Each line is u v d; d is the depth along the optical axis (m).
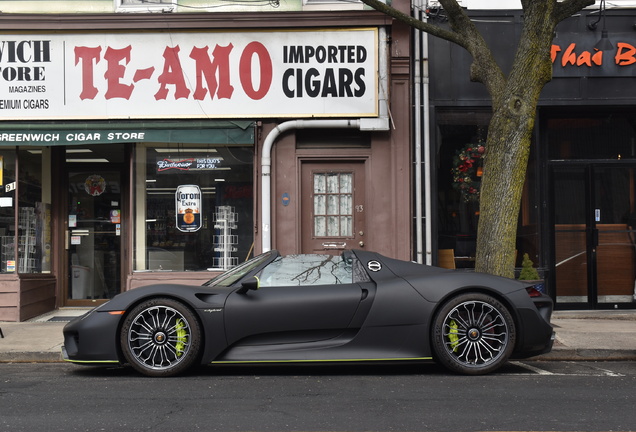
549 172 11.23
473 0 10.87
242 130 10.73
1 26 10.54
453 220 10.95
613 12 10.81
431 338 6.29
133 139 10.61
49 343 8.31
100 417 4.72
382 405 5.06
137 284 10.75
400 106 10.84
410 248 10.75
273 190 10.81
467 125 10.98
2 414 4.82
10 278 10.41
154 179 10.93
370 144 10.94
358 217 10.98
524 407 4.98
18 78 10.62
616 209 11.22
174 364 6.25
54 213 11.58
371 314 6.26
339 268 6.55
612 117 11.30
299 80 10.69
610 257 11.20
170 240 10.91
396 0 10.73
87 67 10.64
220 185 10.91
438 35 8.45
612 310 11.13
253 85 10.68
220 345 6.23
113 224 11.64
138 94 10.66
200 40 10.68
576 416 4.71
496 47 10.84
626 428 4.39
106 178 11.64
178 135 10.66
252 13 10.60
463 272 6.52
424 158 10.80
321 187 11.02
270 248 10.75
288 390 5.65
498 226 7.92
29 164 11.08
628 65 10.80
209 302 6.29
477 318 6.35
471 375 6.31
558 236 11.19
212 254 10.88
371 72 10.71
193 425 4.49
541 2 7.84
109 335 6.26
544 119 11.25
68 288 11.66
